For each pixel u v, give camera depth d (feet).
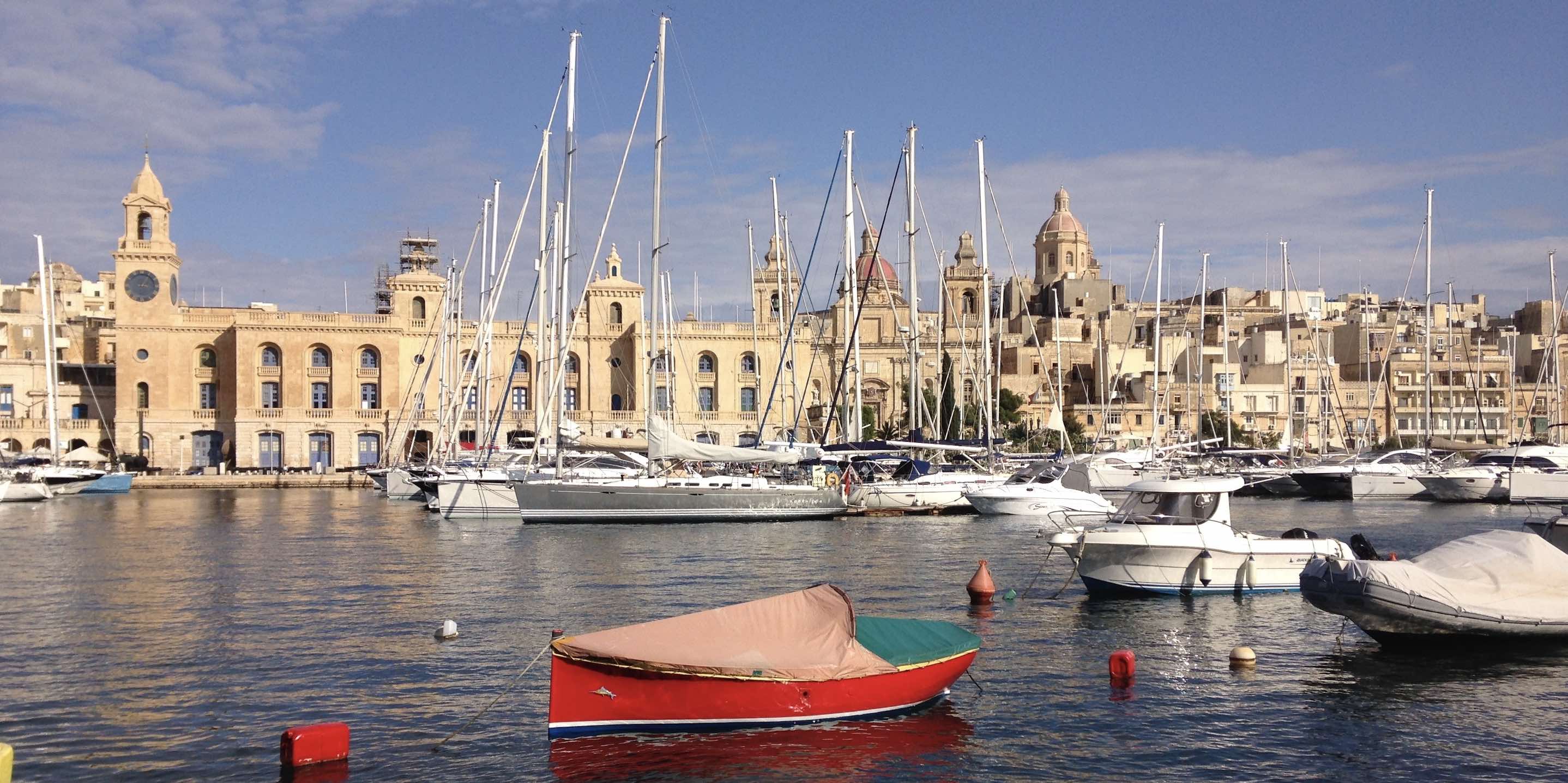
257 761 67.92
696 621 74.74
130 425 376.07
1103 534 112.16
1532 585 90.07
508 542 165.89
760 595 117.80
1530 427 413.18
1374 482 254.06
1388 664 88.12
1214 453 282.97
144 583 127.85
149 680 84.02
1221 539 112.16
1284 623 101.30
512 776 65.62
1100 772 67.21
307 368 380.99
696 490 191.52
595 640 72.33
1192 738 72.49
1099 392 433.89
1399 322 488.02
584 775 65.87
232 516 222.69
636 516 190.49
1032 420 402.52
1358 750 70.59
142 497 294.66
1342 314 581.53
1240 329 520.01
